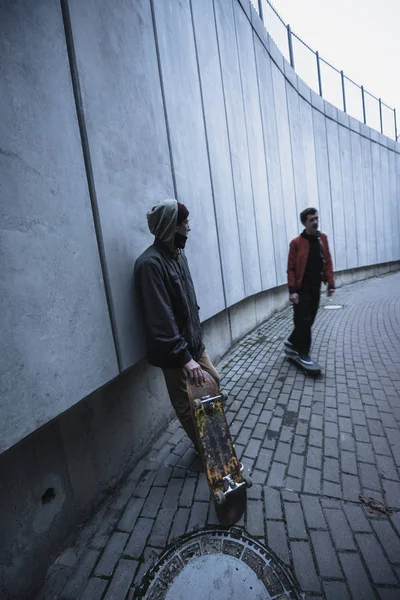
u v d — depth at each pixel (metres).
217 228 4.38
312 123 10.61
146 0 2.70
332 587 1.42
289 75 8.94
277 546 1.64
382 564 1.51
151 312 1.82
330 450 2.41
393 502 1.88
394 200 17.81
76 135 1.72
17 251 1.32
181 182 3.24
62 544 1.73
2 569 1.38
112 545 1.73
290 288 3.81
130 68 2.34
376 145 15.87
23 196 1.36
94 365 1.78
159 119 2.80
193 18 3.90
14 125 1.33
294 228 9.09
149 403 2.72
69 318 1.61
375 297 9.51
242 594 1.42
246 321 6.24
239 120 5.59
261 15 8.00
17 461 1.50
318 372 3.81
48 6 1.55
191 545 1.68
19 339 1.31
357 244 14.23
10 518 1.44
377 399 3.15
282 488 2.04
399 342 4.92
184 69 3.49
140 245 2.33
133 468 2.40
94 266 1.82
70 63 1.73
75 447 1.89
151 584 1.50
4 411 1.23
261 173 6.77
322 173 11.31
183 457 2.47
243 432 2.74
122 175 2.16
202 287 3.74
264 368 4.23
